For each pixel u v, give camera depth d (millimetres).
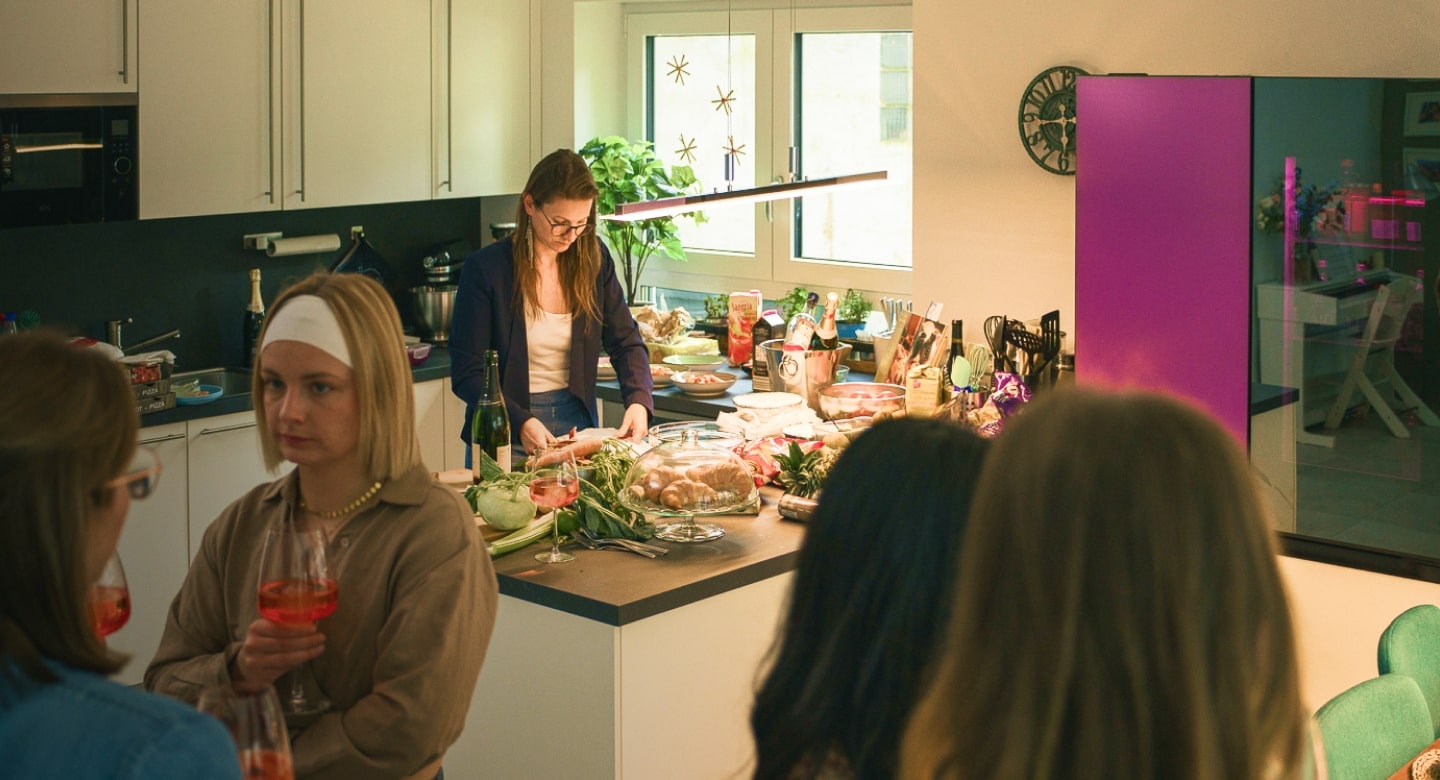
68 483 1128
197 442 4402
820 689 1114
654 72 5566
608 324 3990
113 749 1092
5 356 1160
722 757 2928
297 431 1847
